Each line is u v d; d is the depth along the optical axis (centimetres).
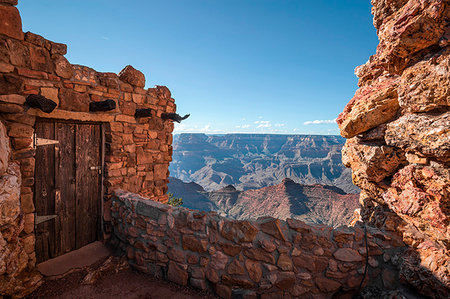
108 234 438
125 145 480
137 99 507
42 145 356
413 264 294
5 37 302
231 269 320
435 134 253
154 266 357
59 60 363
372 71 405
